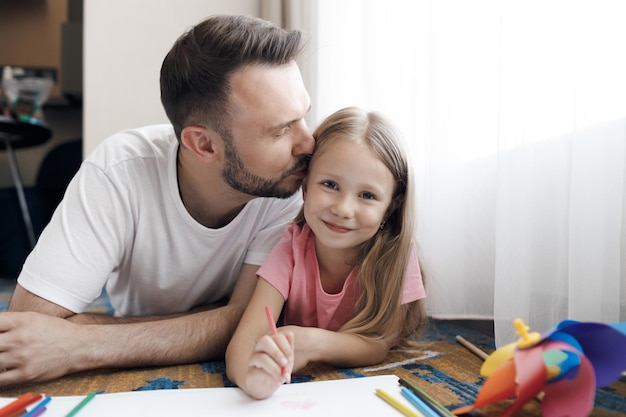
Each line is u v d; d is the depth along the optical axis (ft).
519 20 2.90
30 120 8.13
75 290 2.86
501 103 2.95
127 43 6.65
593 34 2.58
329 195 2.80
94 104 6.64
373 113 3.00
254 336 2.66
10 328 2.38
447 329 3.96
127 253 3.27
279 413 1.97
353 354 2.77
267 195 3.04
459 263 3.60
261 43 2.81
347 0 4.85
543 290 2.88
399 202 3.03
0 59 10.40
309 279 3.11
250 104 2.78
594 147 2.57
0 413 1.90
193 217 3.29
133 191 3.09
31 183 10.62
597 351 1.93
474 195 3.52
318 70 5.06
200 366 2.80
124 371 2.70
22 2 10.34
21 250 8.17
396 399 2.08
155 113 6.71
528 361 1.79
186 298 3.53
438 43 3.55
